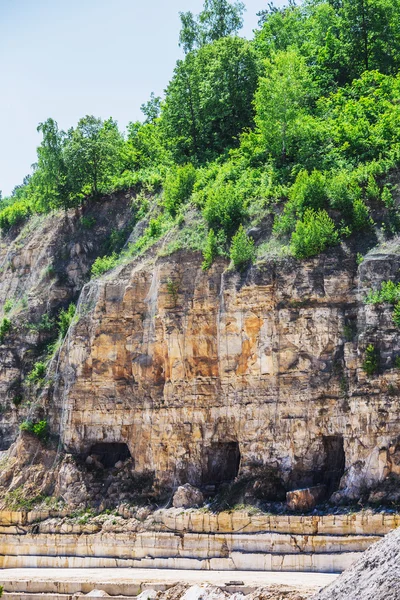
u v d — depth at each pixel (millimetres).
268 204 87188
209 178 99312
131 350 89500
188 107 113938
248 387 80000
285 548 72188
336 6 127188
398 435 71750
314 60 118250
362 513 69812
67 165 111812
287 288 79438
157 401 86188
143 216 106125
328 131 96688
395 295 74625
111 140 114188
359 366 74375
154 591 67312
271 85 98375
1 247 125688
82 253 109250
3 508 89500
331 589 42750
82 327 93125
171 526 78750
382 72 113438
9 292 117000
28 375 104688
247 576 69938
